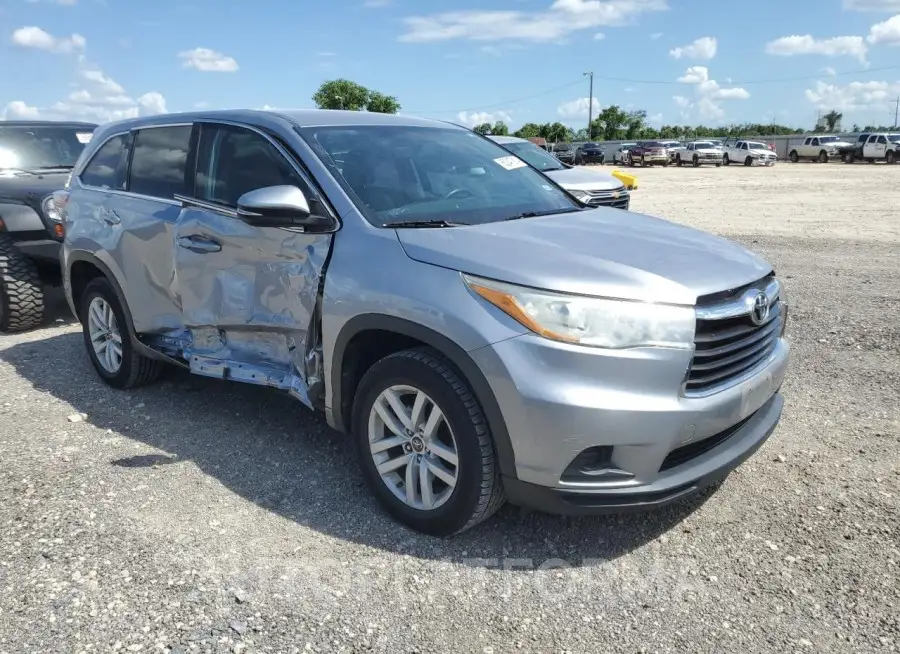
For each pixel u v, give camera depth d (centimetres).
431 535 329
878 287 785
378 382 331
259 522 342
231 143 421
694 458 310
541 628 271
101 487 374
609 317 282
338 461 405
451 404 303
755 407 326
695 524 338
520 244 320
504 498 316
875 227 1291
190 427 452
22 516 346
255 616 276
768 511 346
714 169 3962
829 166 3994
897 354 561
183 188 441
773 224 1361
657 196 2086
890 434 424
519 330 286
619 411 279
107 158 518
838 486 366
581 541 327
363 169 383
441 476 318
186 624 271
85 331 535
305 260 360
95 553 316
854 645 260
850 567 302
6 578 299
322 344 354
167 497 365
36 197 671
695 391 297
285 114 423
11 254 661
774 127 8512
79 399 502
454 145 446
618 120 8700
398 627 271
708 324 297
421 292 309
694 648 260
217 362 419
